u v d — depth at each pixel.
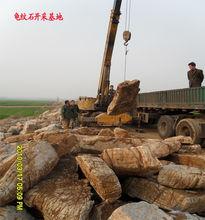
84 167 4.94
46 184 5.00
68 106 15.16
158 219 3.72
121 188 5.01
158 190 4.92
